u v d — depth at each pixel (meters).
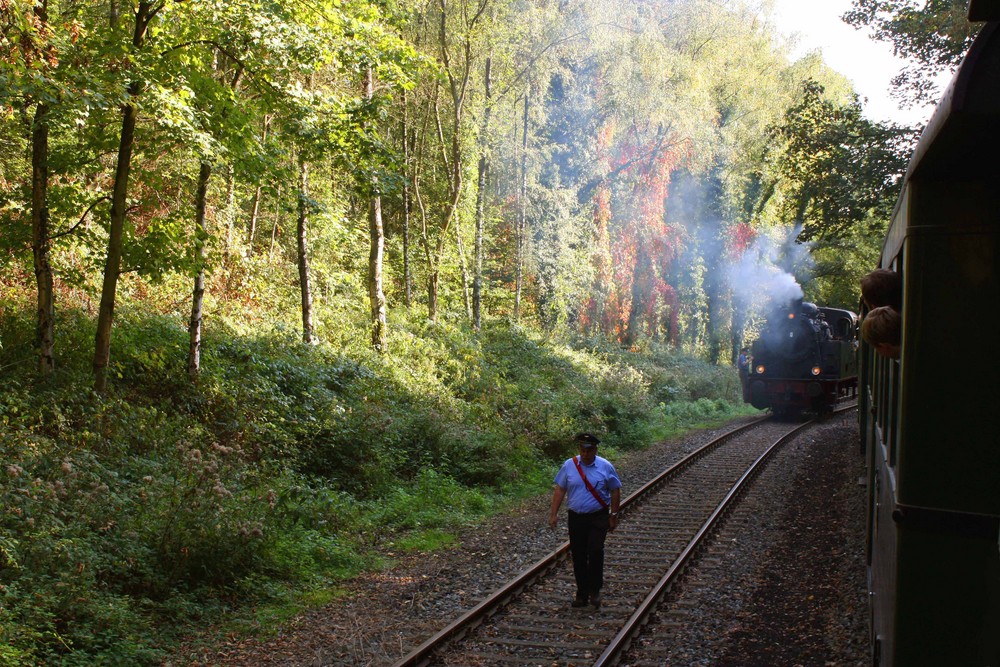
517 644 6.94
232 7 10.22
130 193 13.62
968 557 3.25
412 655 6.37
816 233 19.50
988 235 3.28
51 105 9.32
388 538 10.84
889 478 4.12
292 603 8.04
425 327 22.66
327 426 13.39
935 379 3.33
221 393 12.82
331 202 21.12
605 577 9.04
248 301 18.48
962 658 3.24
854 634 6.97
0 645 5.57
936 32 16.44
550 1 25.41
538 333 29.23
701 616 7.71
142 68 9.86
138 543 7.89
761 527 11.49
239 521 8.57
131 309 14.59
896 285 4.19
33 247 10.98
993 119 2.67
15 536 7.03
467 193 29.44
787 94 37.00
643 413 23.70
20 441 8.59
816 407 26.45
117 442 10.12
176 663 6.45
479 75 25.06
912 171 3.33
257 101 11.77
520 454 16.36
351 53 11.39
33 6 8.96
